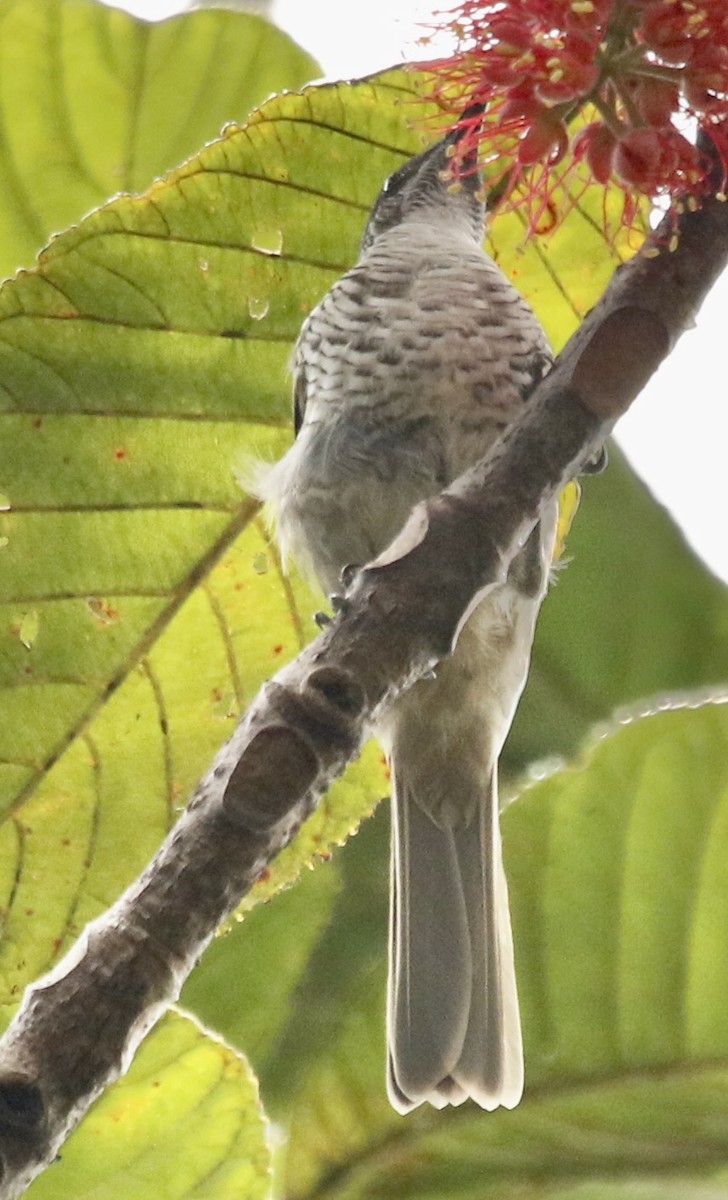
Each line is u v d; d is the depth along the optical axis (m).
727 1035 5.20
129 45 6.71
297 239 6.18
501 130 4.84
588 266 6.77
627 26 4.40
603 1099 5.18
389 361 7.16
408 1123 5.13
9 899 6.27
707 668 7.43
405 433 7.24
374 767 6.63
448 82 5.01
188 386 6.19
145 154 6.78
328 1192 5.06
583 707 7.54
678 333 4.06
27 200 6.77
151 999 3.49
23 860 6.29
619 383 4.00
